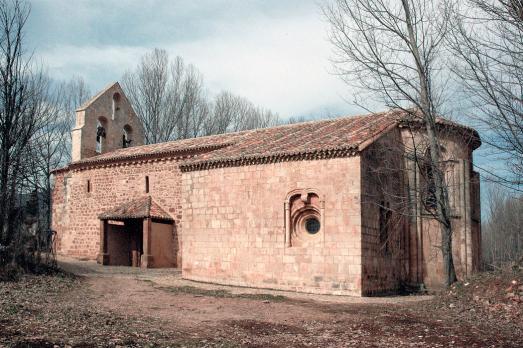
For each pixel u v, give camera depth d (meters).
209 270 24.34
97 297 18.16
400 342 11.98
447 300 17.30
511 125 14.03
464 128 24.58
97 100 37.91
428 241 23.61
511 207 45.19
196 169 25.38
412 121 22.34
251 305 17.64
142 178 33.19
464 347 11.46
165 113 50.00
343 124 25.88
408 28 20.20
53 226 37.22
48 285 19.94
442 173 20.41
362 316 15.45
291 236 22.38
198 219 25.06
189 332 12.86
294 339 12.37
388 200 22.80
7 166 21.45
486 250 48.84
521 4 13.63
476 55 14.33
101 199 34.75
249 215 23.47
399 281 23.20
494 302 16.00
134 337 11.72
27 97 22.36
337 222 21.22
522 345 11.60
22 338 10.72
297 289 21.75
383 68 20.08
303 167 22.25
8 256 21.03
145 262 30.02
